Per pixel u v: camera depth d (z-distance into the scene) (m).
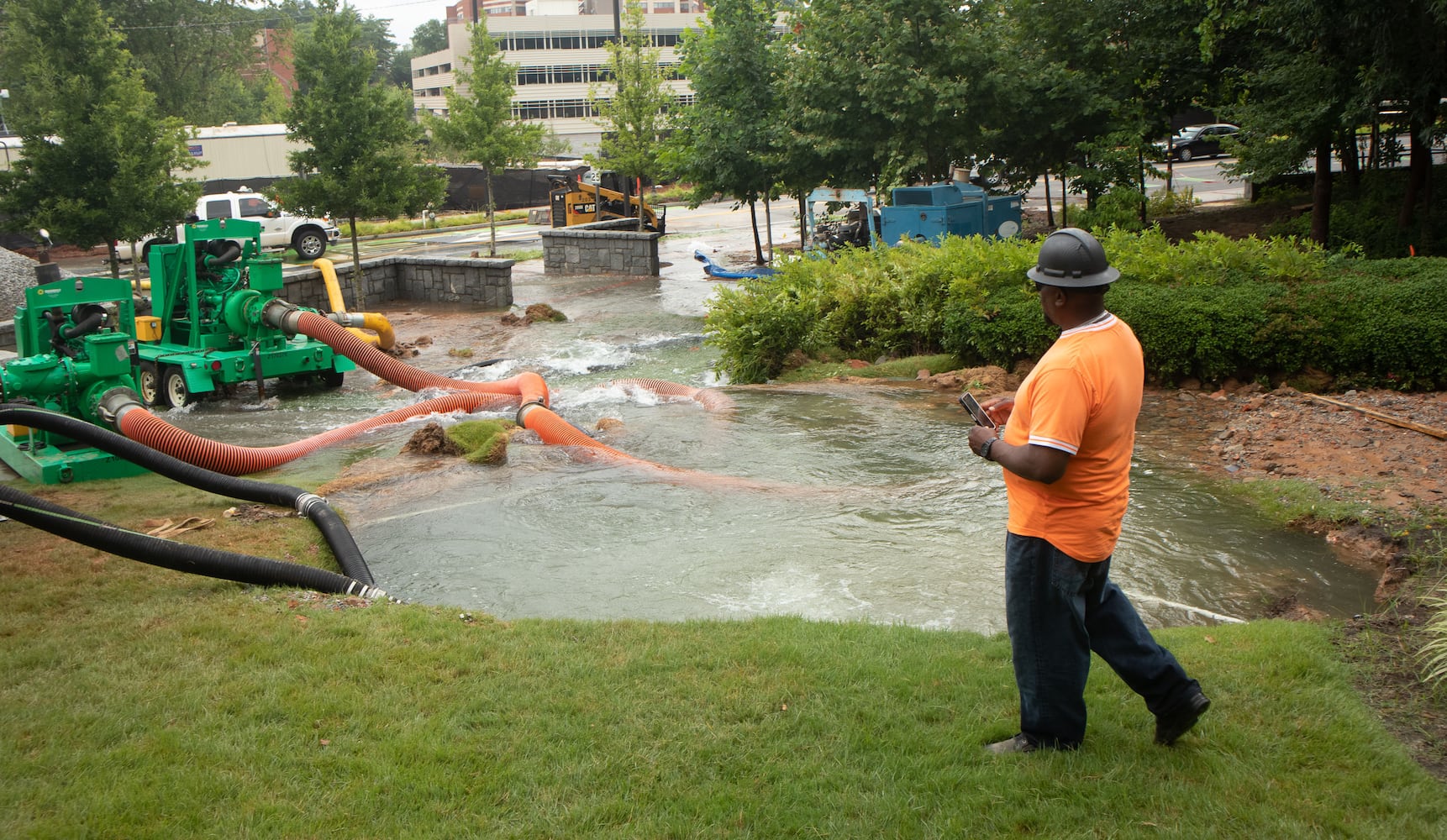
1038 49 19.14
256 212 29.44
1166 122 19.80
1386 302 8.95
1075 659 3.25
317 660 4.25
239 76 69.31
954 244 12.94
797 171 20.56
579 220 34.25
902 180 18.12
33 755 3.45
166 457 6.84
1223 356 9.56
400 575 6.15
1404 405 8.35
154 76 58.88
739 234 33.47
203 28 60.97
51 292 8.93
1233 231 19.59
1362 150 22.05
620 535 6.79
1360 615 5.12
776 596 5.68
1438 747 3.50
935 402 10.39
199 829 3.04
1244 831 2.93
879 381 11.68
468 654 4.33
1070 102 18.42
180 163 17.69
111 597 5.17
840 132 19.16
